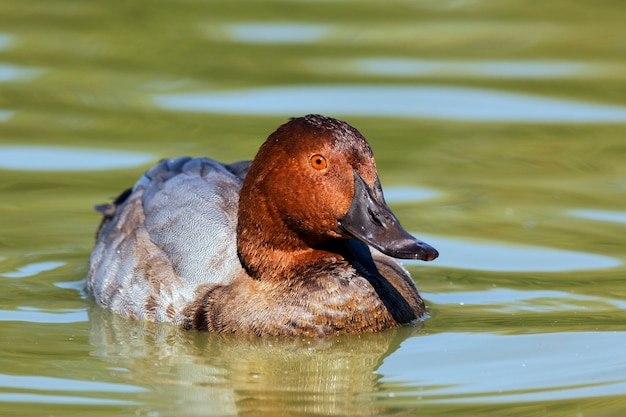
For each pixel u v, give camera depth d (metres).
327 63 19.22
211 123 16.77
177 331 10.68
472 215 13.79
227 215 11.13
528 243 12.91
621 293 11.41
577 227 13.35
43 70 18.84
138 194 12.03
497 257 12.53
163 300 10.88
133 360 9.91
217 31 20.50
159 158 15.58
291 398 9.02
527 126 16.92
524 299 11.35
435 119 17.12
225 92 18.00
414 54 19.77
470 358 9.82
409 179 15.00
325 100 17.67
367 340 10.40
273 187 10.26
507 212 13.88
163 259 11.06
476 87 18.38
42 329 10.70
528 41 20.39
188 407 8.78
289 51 19.69
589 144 16.27
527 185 14.80
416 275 12.10
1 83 18.27
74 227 13.48
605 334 10.30
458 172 15.27
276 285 10.52
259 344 10.35
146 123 16.81
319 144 10.03
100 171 15.23
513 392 9.00
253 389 9.23
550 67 19.23
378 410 8.70
